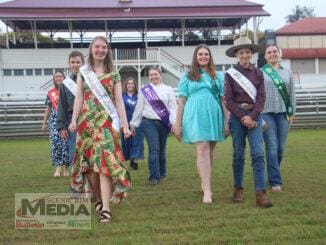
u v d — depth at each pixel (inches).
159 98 328.5
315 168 363.6
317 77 1583.4
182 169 384.2
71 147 275.7
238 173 252.8
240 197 252.4
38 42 1617.9
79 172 222.7
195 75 255.6
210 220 215.9
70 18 1476.4
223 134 259.9
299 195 264.8
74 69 273.7
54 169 405.7
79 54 274.1
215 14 1509.6
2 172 390.0
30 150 586.6
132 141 393.4
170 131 332.8
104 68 222.1
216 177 335.0
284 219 213.9
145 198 269.1
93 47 220.2
